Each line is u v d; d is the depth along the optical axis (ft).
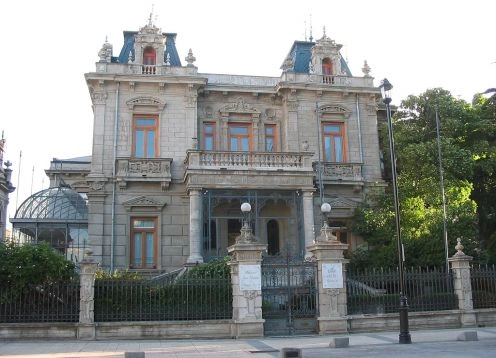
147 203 97.35
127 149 99.60
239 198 93.81
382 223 94.79
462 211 92.17
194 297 61.16
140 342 55.88
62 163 162.91
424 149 96.27
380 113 116.26
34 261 58.65
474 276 69.51
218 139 105.40
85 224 124.88
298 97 107.86
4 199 126.72
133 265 95.96
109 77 99.86
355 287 66.03
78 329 57.57
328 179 103.86
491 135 105.81
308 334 60.75
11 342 55.88
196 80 102.27
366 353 45.52
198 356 45.80
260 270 60.23
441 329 65.21
